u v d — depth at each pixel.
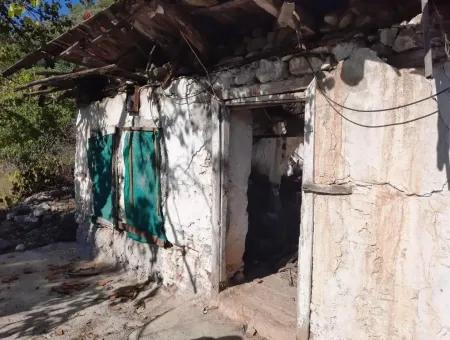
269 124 5.64
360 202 2.89
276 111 5.52
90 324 4.34
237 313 4.00
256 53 3.67
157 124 5.03
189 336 3.83
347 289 3.03
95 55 4.90
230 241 4.34
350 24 2.94
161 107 4.95
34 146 11.99
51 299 5.08
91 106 6.81
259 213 6.02
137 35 4.36
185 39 3.90
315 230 3.22
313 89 3.13
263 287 4.38
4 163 13.39
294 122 5.56
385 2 2.77
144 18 3.70
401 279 2.71
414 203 2.61
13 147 11.53
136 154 5.39
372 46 2.78
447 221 2.47
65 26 7.91
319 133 3.13
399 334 2.75
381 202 2.78
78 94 7.23
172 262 4.93
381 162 2.75
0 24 7.21
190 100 4.45
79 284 5.54
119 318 4.43
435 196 2.51
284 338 3.49
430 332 2.59
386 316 2.81
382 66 2.70
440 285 2.52
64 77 5.35
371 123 2.78
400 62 2.64
